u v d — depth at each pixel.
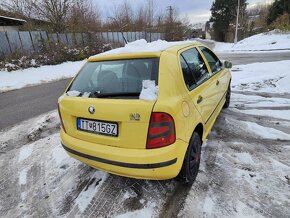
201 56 3.39
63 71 13.06
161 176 2.12
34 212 2.38
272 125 4.13
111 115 2.10
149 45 2.85
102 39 19.80
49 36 15.95
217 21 51.47
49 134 4.35
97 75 2.56
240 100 5.62
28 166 3.25
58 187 2.74
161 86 2.14
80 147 2.37
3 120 5.38
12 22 17.19
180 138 2.15
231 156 3.16
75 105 2.35
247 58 14.53
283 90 6.25
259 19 48.50
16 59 13.21
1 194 2.69
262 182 2.60
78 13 20.39
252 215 2.16
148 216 2.23
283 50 18.81
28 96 7.81
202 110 2.74
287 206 2.25
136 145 2.08
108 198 2.50
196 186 2.59
